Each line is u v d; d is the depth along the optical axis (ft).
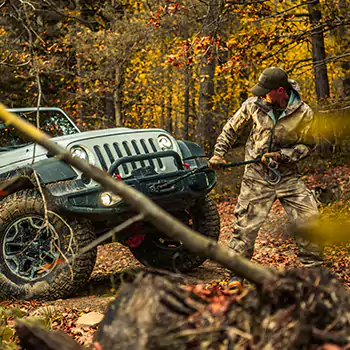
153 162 17.93
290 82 13.37
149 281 4.60
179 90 58.95
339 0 32.81
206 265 20.51
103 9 51.57
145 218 4.03
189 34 44.91
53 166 16.39
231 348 4.03
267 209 13.78
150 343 4.12
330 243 4.17
